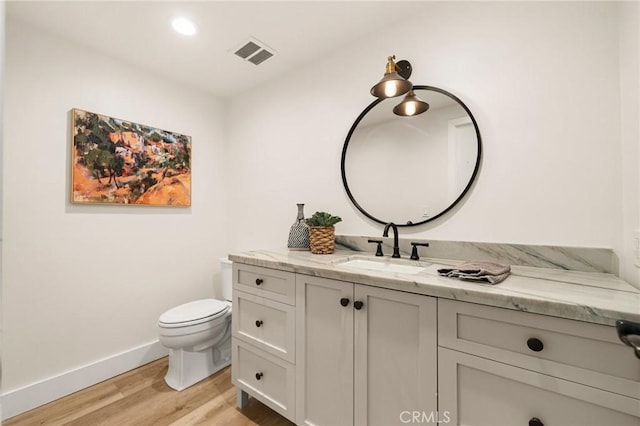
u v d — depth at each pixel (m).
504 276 1.04
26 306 1.64
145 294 2.14
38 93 1.68
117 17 1.62
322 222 1.69
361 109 1.81
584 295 0.84
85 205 1.86
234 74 2.25
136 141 2.08
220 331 1.96
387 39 1.71
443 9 1.52
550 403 0.81
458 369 0.95
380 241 1.59
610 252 1.11
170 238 2.29
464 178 1.44
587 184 1.16
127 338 2.04
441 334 0.97
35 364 1.66
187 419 1.54
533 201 1.27
